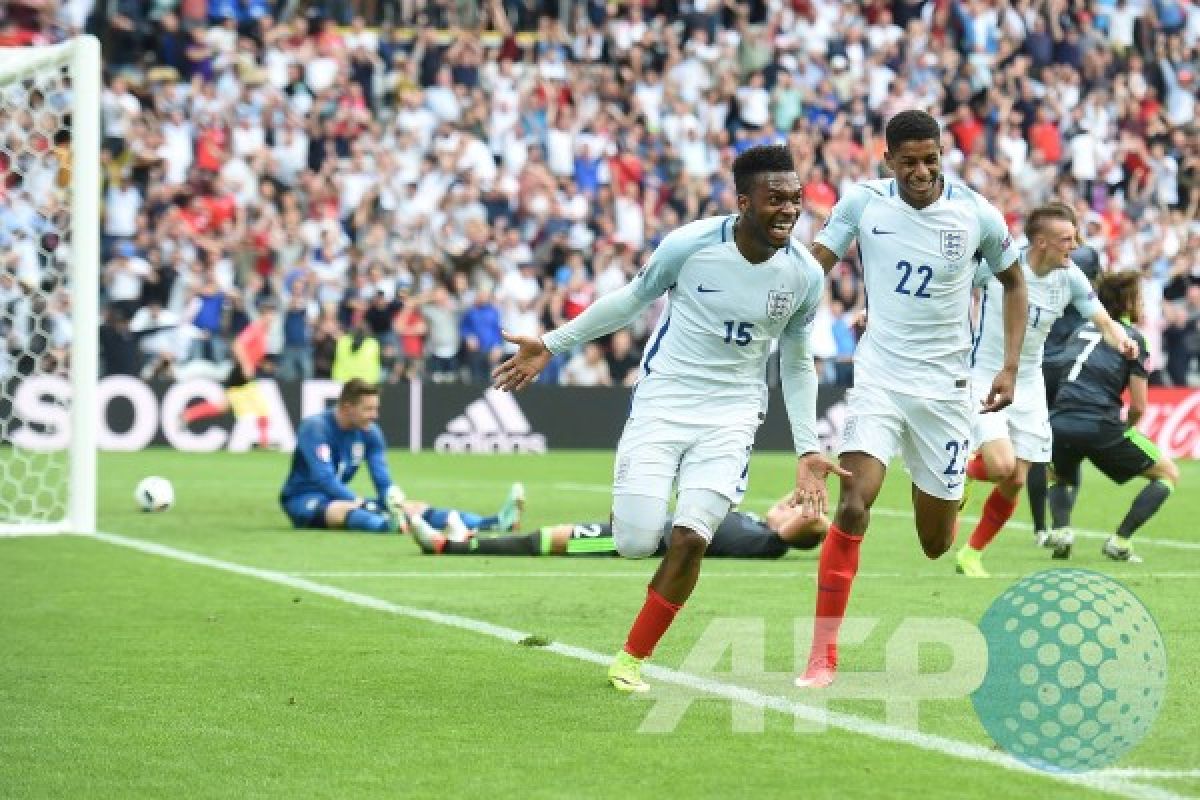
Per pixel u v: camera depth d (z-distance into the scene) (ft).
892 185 82.07
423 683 74.02
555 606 98.07
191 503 167.53
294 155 271.90
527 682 74.13
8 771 58.34
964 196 81.20
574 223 279.08
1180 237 299.79
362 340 252.01
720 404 72.90
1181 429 263.90
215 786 56.29
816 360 268.00
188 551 126.11
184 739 63.16
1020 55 314.14
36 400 224.74
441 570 115.03
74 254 139.03
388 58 301.22
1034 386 115.65
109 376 245.86
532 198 277.23
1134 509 122.42
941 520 83.51
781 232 69.87
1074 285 115.44
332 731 64.49
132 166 264.11
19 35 273.75
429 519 137.49
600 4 310.45
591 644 84.58
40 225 203.92
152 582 108.06
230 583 107.76
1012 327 82.99
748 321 71.87
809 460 74.18
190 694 71.67
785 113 301.63
